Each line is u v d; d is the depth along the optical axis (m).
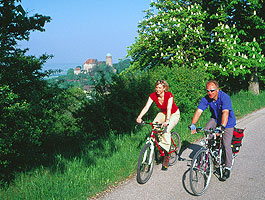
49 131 5.05
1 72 4.28
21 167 4.43
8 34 5.19
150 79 7.90
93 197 3.74
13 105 4.02
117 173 4.50
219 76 14.84
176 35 13.63
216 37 13.37
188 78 8.75
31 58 4.86
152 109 7.38
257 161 5.15
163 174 4.59
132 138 6.30
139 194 3.83
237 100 13.21
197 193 3.76
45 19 5.52
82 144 6.02
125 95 6.93
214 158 4.18
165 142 4.58
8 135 3.88
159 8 14.70
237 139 4.34
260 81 19.77
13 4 5.18
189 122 8.32
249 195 3.74
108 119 6.79
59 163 4.76
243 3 13.85
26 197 3.49
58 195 3.64
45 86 5.15
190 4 14.98
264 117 9.91
